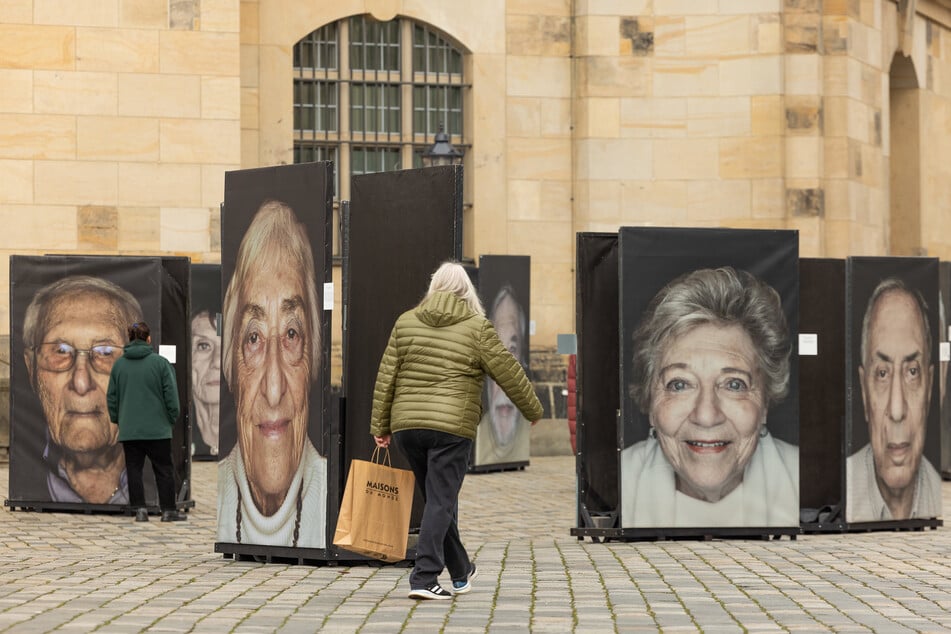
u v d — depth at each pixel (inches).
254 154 1004.6
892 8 1157.1
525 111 1061.1
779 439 584.7
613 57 1058.1
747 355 583.8
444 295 415.2
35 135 935.0
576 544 564.7
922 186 1223.5
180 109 952.9
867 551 543.8
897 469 631.2
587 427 593.6
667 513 578.9
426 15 1043.3
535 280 1058.7
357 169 1041.5
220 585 440.1
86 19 941.8
